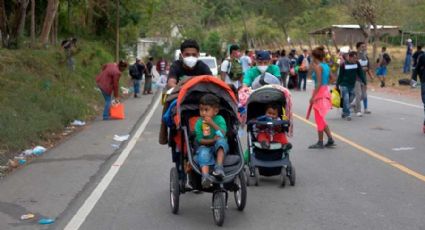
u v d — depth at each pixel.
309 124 17.84
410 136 15.41
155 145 14.43
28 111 16.41
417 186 9.90
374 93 29.84
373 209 8.51
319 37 67.31
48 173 11.17
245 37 85.81
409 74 39.62
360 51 22.77
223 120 8.11
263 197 9.36
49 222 7.97
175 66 9.26
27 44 27.73
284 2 85.06
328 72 13.49
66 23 41.06
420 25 56.72
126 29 50.34
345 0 45.06
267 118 10.07
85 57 32.34
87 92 25.59
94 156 12.99
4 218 8.19
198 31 91.25
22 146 13.55
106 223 8.00
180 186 8.46
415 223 7.79
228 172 7.79
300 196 9.38
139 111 23.03
